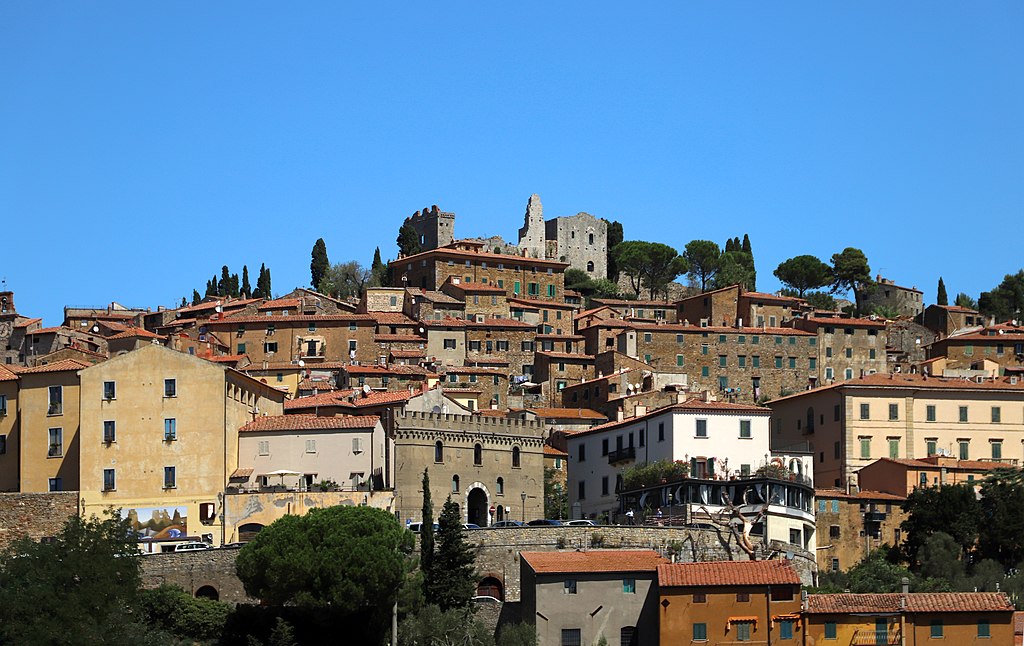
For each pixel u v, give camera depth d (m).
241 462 167.38
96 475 163.00
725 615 132.88
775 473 166.50
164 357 165.62
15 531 160.12
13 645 125.19
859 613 132.25
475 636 133.62
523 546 149.12
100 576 133.62
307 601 134.38
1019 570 164.50
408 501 165.50
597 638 134.12
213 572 142.75
